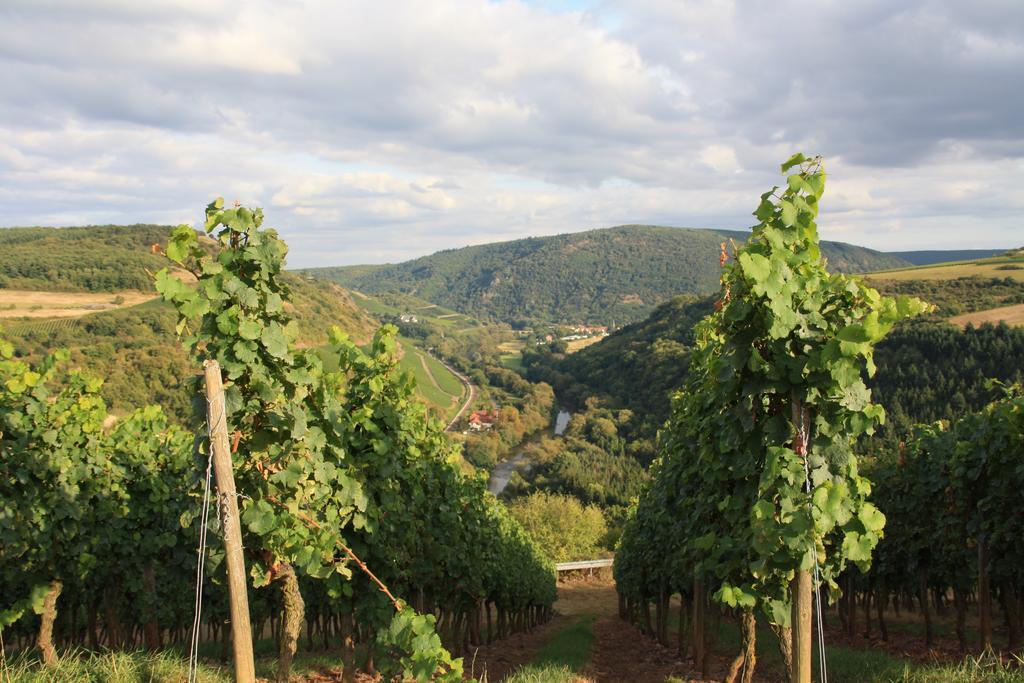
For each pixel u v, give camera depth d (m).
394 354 8.20
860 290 4.52
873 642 12.07
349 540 7.00
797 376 4.30
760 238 4.73
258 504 4.79
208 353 4.69
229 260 4.70
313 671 8.59
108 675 5.69
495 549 13.28
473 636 13.56
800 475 4.29
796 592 4.46
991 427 9.02
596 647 13.23
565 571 31.23
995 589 10.50
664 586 13.07
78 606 9.70
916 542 11.20
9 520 6.93
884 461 13.89
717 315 5.63
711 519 7.40
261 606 10.59
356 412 7.41
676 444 9.02
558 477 63.84
